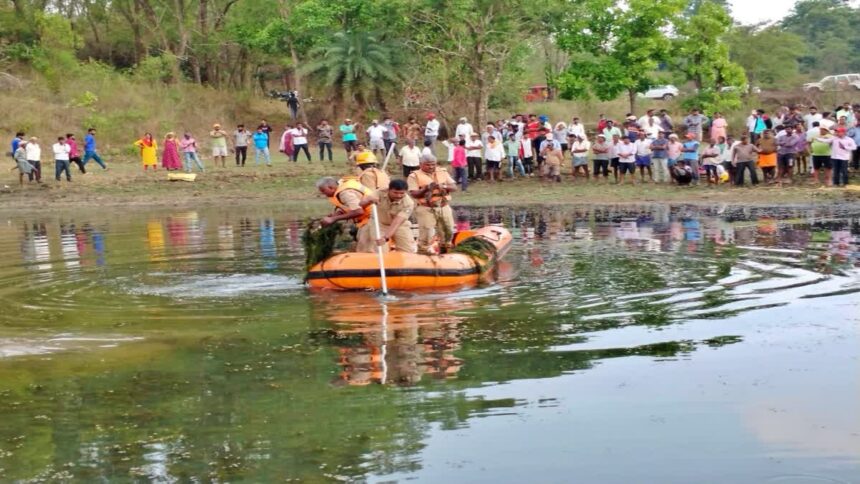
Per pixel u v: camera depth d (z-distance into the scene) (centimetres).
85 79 4031
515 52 3441
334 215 1173
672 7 3369
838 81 4656
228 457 613
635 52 3359
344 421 672
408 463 598
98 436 655
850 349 822
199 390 749
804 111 3206
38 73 4022
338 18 4025
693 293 1080
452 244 1374
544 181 2759
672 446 618
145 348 880
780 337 868
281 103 4488
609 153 2706
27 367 823
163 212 2394
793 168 2609
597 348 845
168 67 4288
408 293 1116
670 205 2219
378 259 1138
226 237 1755
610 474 578
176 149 3178
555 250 1466
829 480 562
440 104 3612
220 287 1183
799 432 636
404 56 3834
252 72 4700
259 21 4359
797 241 1508
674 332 897
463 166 2645
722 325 919
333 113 4028
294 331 933
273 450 623
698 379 748
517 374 772
